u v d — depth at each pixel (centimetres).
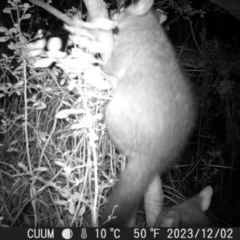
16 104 112
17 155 107
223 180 138
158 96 88
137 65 92
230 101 142
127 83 91
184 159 137
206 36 169
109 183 94
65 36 143
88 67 85
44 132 99
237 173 139
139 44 95
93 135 84
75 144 98
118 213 85
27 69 115
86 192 92
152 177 89
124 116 89
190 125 93
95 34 93
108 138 101
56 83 99
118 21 101
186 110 92
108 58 96
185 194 125
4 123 97
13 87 94
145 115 88
